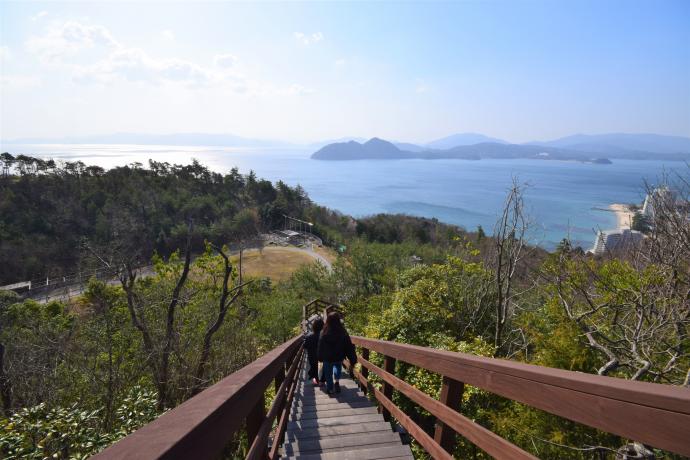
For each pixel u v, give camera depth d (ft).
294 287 89.51
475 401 20.13
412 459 10.11
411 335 28.53
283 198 270.87
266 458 7.30
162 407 27.35
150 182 225.15
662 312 16.61
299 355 22.15
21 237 140.87
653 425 2.59
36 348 29.84
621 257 21.59
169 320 30.48
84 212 171.12
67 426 13.51
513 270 27.17
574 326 19.19
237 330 40.32
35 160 199.93
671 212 17.42
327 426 12.71
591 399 3.16
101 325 31.27
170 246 162.91
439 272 35.88
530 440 17.07
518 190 26.73
